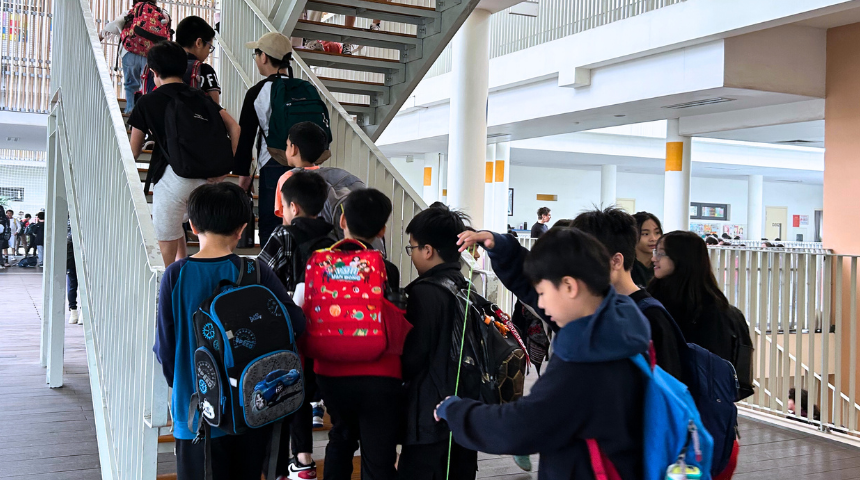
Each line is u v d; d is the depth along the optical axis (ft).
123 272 9.18
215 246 7.26
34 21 38.58
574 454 4.67
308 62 20.59
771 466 13.94
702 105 30.37
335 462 8.02
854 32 26.66
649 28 27.32
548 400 4.53
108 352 10.27
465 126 25.32
